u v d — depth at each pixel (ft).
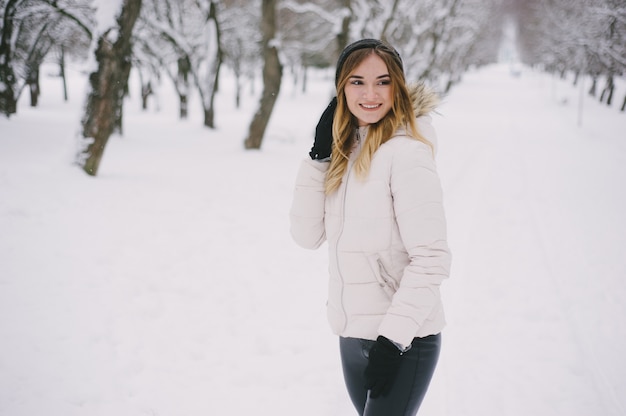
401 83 4.68
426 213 4.43
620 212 23.89
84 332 11.33
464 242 19.29
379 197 4.67
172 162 34.68
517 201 25.84
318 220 5.48
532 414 9.17
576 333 12.26
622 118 71.56
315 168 5.24
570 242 19.45
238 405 9.16
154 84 85.10
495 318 13.03
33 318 11.72
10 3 41.50
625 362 10.96
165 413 8.85
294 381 9.96
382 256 4.81
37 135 41.01
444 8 80.12
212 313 12.76
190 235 18.39
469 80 203.10
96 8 24.52
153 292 13.65
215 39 57.36
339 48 52.01
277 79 41.24
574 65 95.71
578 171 34.24
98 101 24.93
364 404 5.37
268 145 46.16
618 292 14.75
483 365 10.78
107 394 9.28
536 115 78.54
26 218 18.08
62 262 14.87
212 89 58.39
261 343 11.36
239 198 24.52
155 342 11.21
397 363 4.59
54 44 59.21
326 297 14.05
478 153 42.29
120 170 29.84
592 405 9.45
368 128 4.90
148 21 53.78
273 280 15.08
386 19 57.21
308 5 58.23
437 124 65.46
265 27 40.04
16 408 8.68
